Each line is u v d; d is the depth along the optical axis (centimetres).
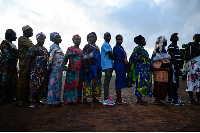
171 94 496
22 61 436
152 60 490
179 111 396
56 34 461
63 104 474
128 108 428
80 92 505
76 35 486
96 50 495
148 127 274
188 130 259
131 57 503
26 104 440
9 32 466
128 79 501
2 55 450
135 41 508
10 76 465
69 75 475
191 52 504
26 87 438
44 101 525
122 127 274
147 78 479
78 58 480
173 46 500
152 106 457
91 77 480
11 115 339
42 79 430
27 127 266
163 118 332
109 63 478
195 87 493
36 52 426
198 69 492
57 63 443
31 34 470
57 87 441
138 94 480
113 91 834
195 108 433
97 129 262
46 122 296
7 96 475
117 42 500
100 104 482
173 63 485
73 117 334
